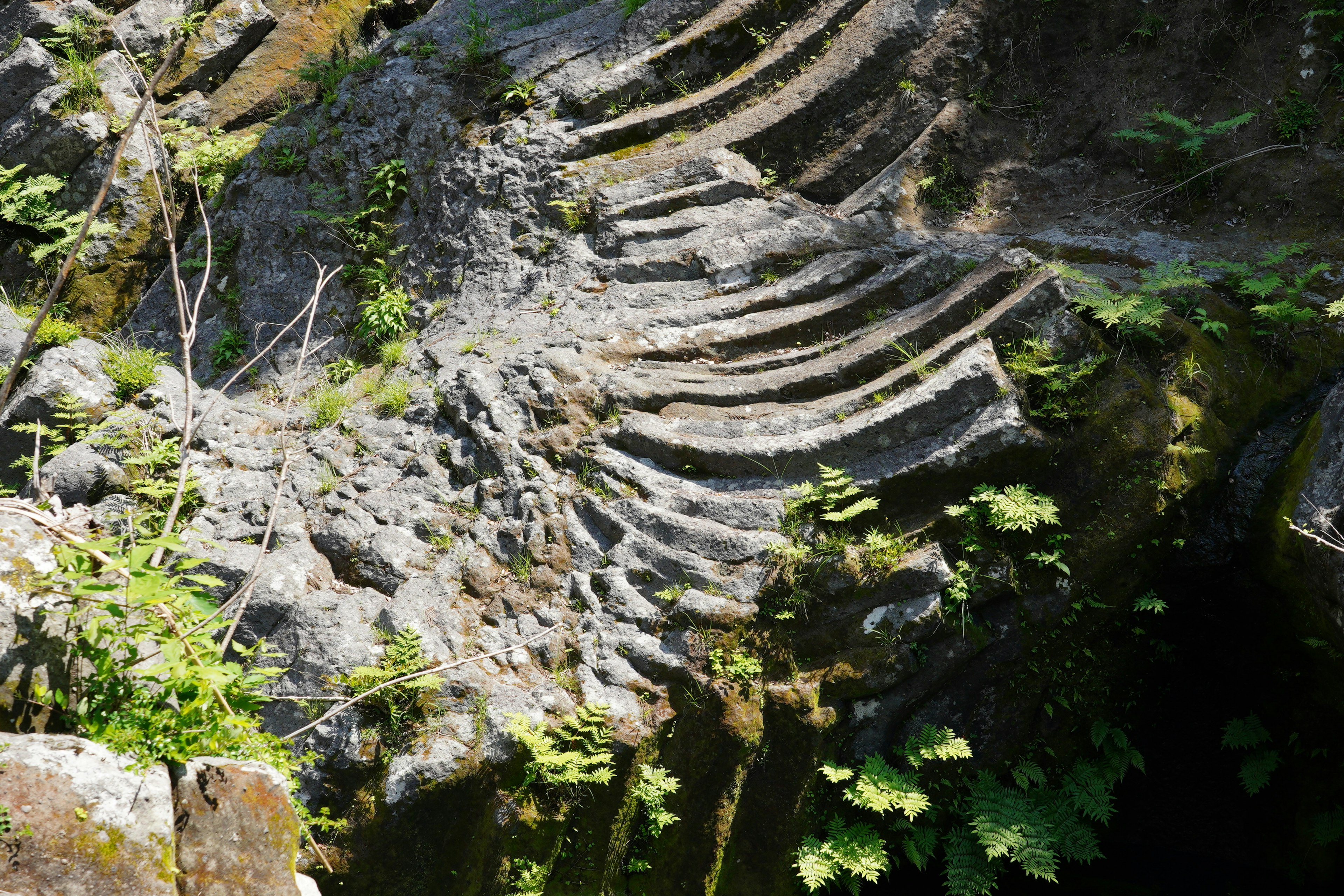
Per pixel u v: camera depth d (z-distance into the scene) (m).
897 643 5.70
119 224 9.96
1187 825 6.16
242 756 3.08
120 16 10.80
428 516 6.29
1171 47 8.03
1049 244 7.44
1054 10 8.46
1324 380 6.26
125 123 10.13
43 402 6.60
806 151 8.62
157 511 6.29
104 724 2.63
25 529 2.78
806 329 7.24
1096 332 6.11
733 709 5.57
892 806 5.52
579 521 6.30
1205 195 7.59
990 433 5.79
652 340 7.27
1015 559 5.84
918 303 7.19
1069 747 5.98
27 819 2.17
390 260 9.07
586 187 8.53
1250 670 5.93
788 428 6.49
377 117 9.64
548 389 6.77
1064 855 5.75
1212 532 5.91
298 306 9.05
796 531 5.98
